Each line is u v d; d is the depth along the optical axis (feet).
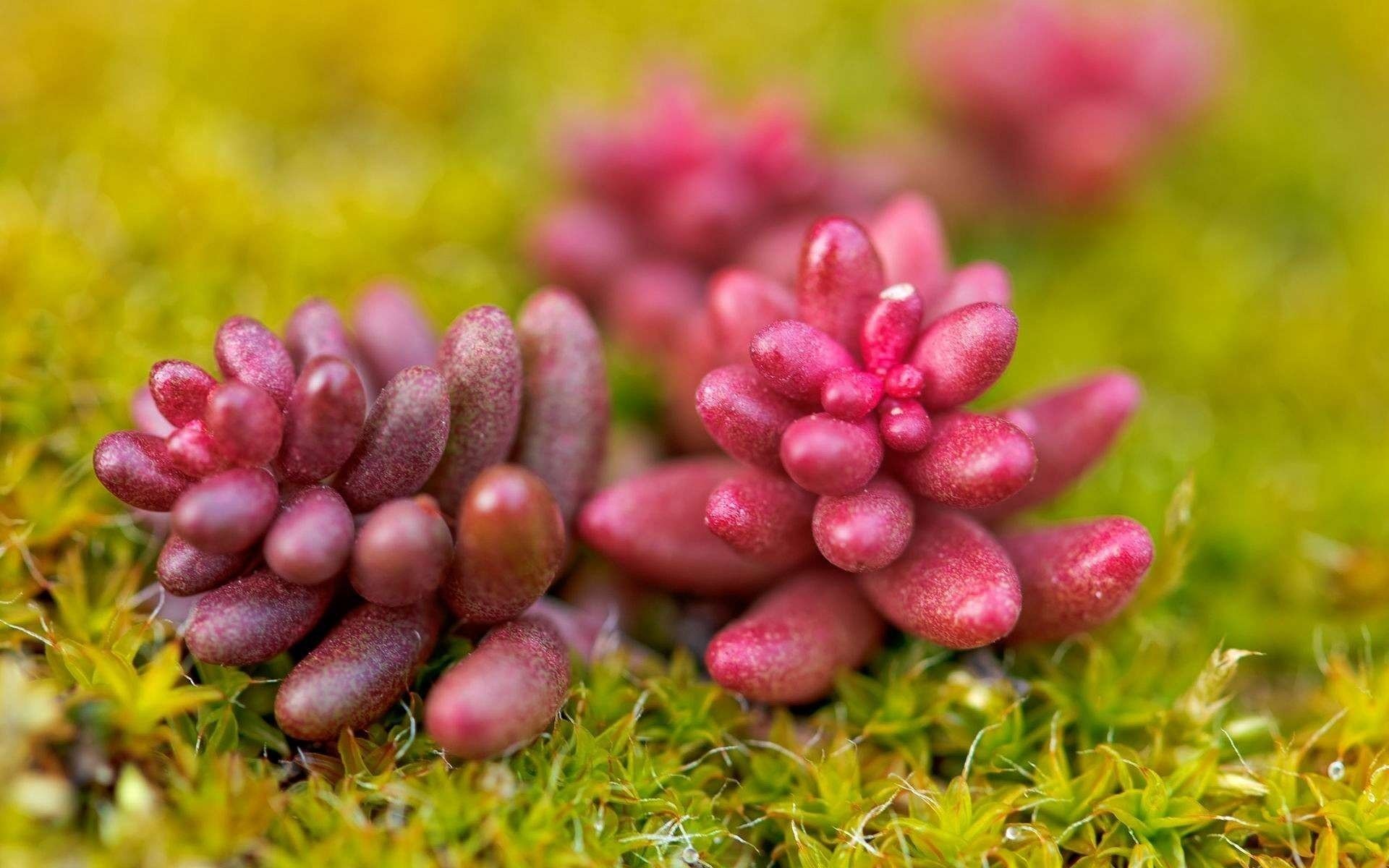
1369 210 0.41
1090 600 0.30
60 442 0.32
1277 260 0.40
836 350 0.29
